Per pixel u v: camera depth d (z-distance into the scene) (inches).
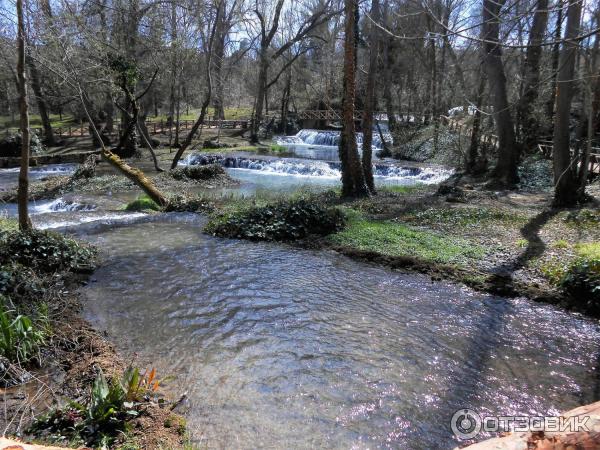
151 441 162.6
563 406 192.2
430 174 895.1
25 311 246.7
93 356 222.4
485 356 231.0
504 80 698.8
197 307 284.7
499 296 306.5
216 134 1587.1
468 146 959.6
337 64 1802.4
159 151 1222.3
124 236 446.6
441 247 397.1
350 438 172.7
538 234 431.8
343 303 293.1
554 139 544.1
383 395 198.2
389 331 255.9
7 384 197.8
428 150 1136.2
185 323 263.0
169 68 1080.8
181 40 992.2
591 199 551.2
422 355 231.1
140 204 572.7
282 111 1793.8
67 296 294.4
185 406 188.1
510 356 231.6
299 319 269.4
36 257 335.6
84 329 249.8
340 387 203.3
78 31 797.9
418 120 1339.8
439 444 170.4
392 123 1357.0
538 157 859.4
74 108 1470.2
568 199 546.0
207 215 542.0
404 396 197.9
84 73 836.6
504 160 746.2
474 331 257.1
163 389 199.0
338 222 466.0
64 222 491.5
